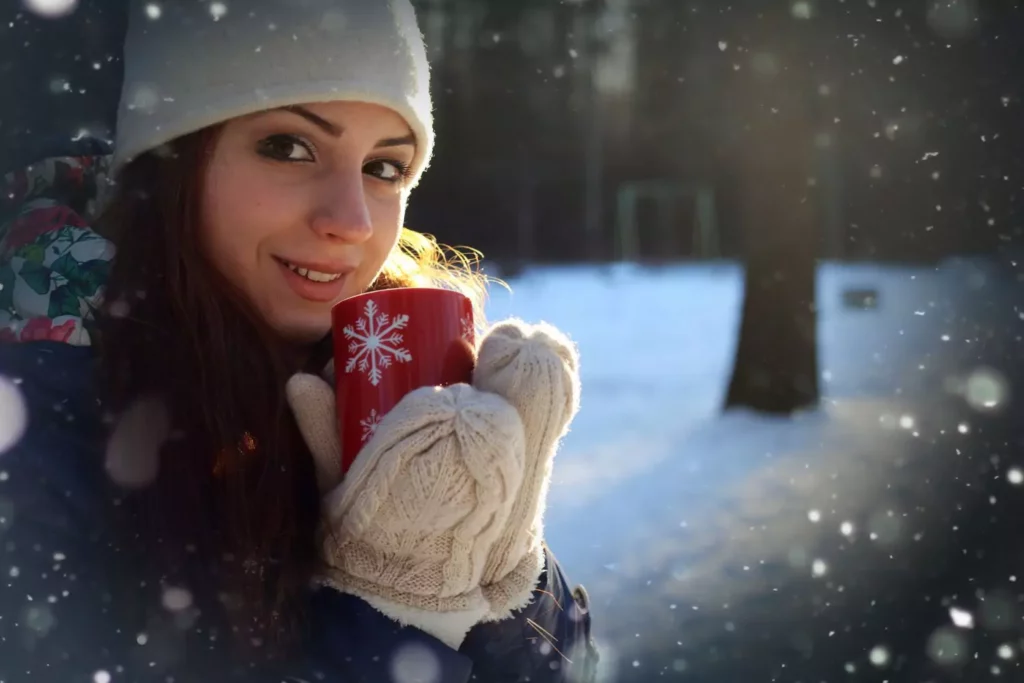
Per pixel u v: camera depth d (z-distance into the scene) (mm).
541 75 21875
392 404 1127
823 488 5000
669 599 3604
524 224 23047
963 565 3725
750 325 7578
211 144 1194
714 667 3051
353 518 1093
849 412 7051
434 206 22781
